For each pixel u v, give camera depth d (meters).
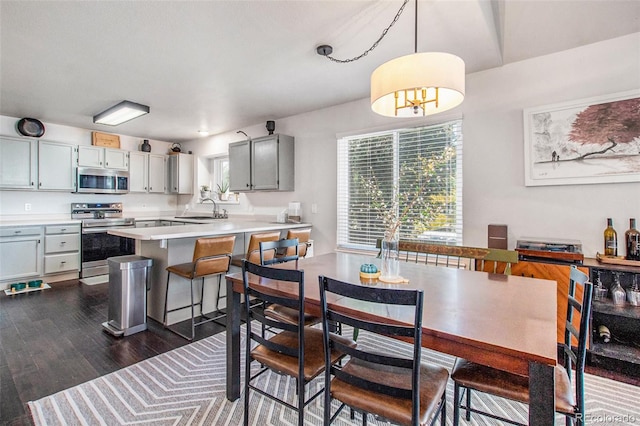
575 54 2.57
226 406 1.85
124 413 1.78
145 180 5.86
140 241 3.37
